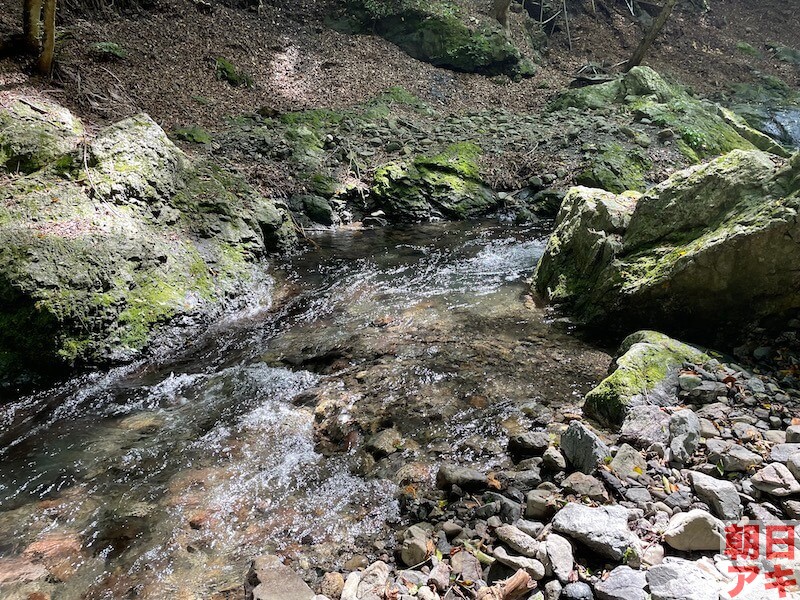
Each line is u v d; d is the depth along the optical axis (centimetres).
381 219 977
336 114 1212
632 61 1723
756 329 436
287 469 359
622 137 1241
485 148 1184
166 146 737
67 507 331
